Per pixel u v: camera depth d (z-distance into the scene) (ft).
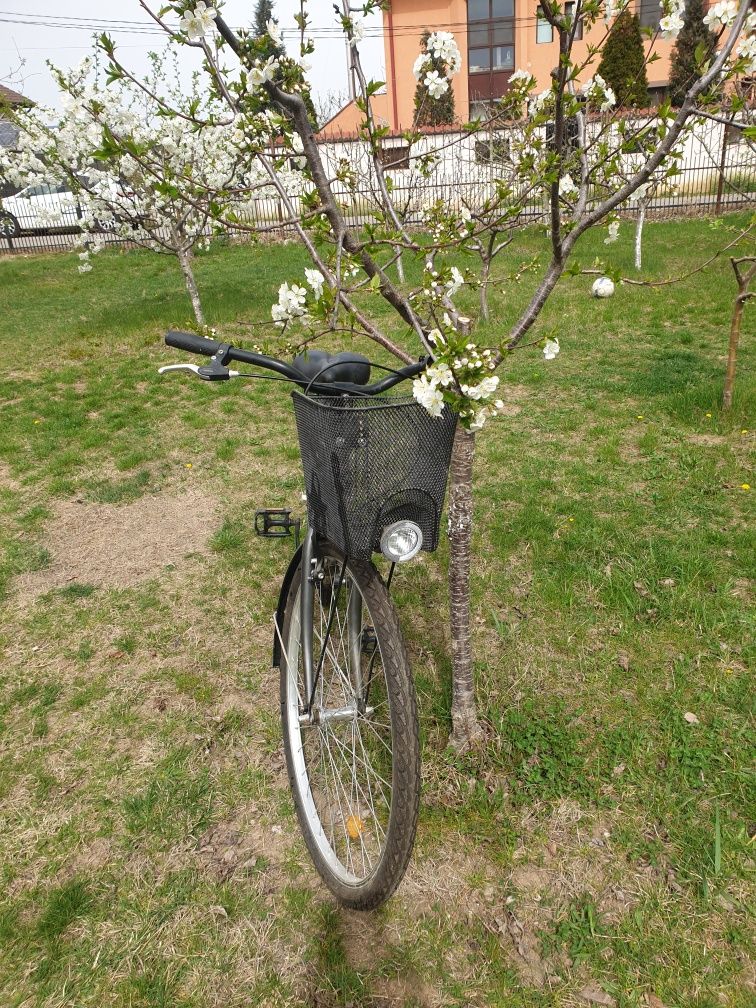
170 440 17.70
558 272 6.67
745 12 5.79
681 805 7.25
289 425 18.34
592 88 8.28
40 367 25.03
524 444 16.05
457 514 7.34
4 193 69.36
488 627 10.03
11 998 5.95
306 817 7.14
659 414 17.16
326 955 6.20
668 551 11.27
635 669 9.07
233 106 6.54
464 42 74.13
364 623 8.39
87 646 10.30
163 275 47.57
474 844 7.08
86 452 17.28
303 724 7.68
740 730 8.02
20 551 12.94
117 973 6.13
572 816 7.26
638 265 34.53
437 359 5.01
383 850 5.92
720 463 14.38
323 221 6.81
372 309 31.53
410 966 6.08
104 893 6.81
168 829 7.43
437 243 7.12
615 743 8.02
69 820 7.59
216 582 11.72
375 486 5.51
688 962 5.91
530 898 6.55
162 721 8.88
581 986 5.85
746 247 35.53
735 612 9.83
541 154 8.86
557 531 12.26
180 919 6.55
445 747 8.17
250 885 6.86
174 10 5.69
